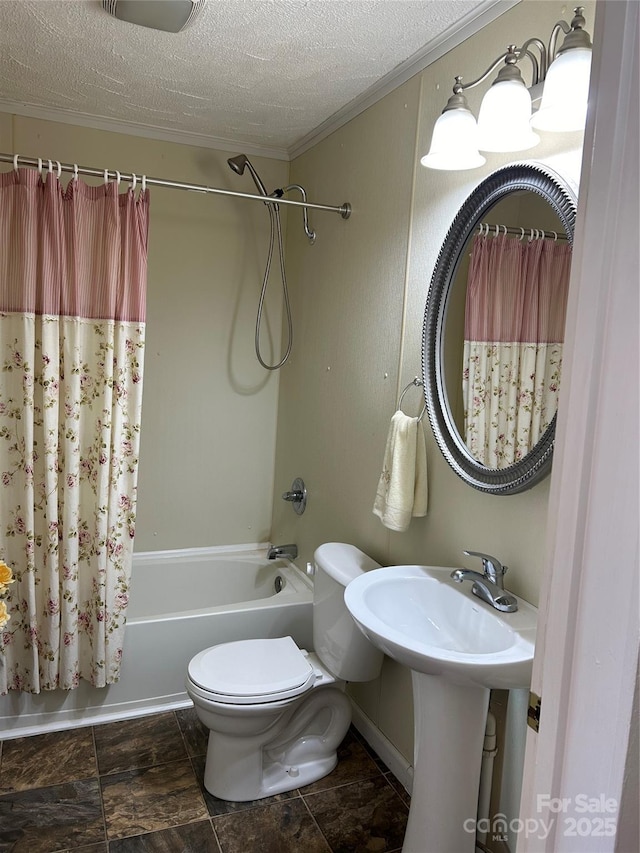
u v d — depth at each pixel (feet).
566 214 4.75
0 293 7.03
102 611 7.67
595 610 2.61
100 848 6.02
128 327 7.54
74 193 7.14
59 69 7.47
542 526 5.18
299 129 9.22
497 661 4.36
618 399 2.48
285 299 10.13
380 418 7.61
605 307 2.51
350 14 5.96
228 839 6.21
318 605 7.45
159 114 8.87
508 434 5.40
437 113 6.55
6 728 7.72
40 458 7.43
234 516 10.85
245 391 10.64
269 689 6.47
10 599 7.46
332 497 8.86
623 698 2.58
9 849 5.94
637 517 2.47
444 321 6.29
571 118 4.67
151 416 10.07
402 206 7.18
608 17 2.45
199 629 8.36
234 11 5.95
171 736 7.78
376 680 7.71
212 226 10.05
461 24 6.00
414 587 5.96
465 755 5.24
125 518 7.83
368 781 7.13
